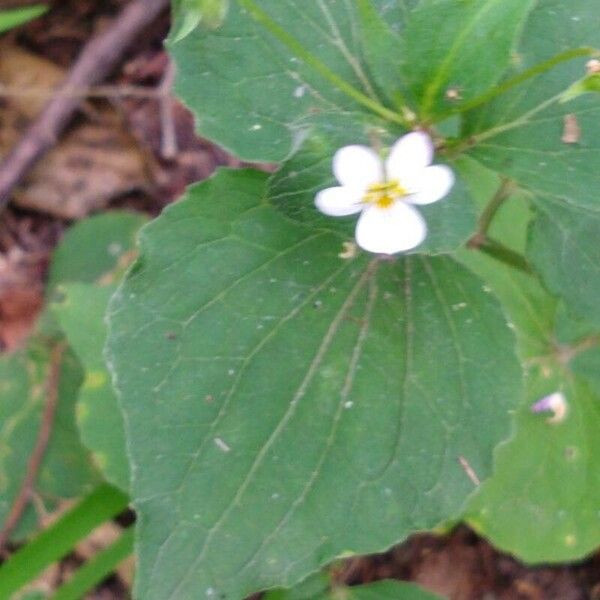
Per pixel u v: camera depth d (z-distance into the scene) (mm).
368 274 164
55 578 243
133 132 301
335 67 164
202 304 160
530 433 210
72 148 299
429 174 141
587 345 210
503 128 157
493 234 220
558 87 157
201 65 165
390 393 161
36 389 250
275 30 145
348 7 167
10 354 254
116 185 297
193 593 154
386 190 142
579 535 210
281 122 163
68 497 241
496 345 162
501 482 210
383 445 160
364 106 162
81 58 296
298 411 160
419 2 165
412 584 206
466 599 238
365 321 163
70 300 229
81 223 281
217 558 155
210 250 162
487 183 220
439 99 149
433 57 145
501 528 209
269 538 157
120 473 215
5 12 305
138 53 308
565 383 212
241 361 160
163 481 156
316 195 147
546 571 239
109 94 302
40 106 304
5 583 211
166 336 158
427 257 166
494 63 144
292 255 164
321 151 148
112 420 218
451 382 161
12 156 285
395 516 159
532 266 165
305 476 159
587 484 211
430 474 160
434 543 243
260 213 164
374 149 148
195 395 158
